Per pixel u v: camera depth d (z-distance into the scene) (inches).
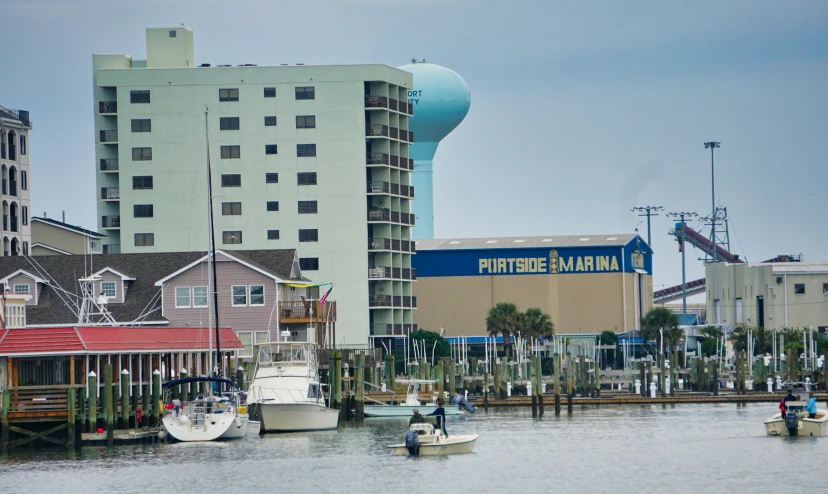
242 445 6496.1
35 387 6225.4
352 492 5201.8
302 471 5684.1
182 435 6515.8
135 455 6117.1
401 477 5536.4
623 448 6525.6
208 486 5329.7
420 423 6254.9
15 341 6299.2
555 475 5595.5
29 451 6210.6
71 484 5369.1
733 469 5713.6
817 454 6136.8
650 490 5221.5
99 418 6481.3
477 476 5565.9
